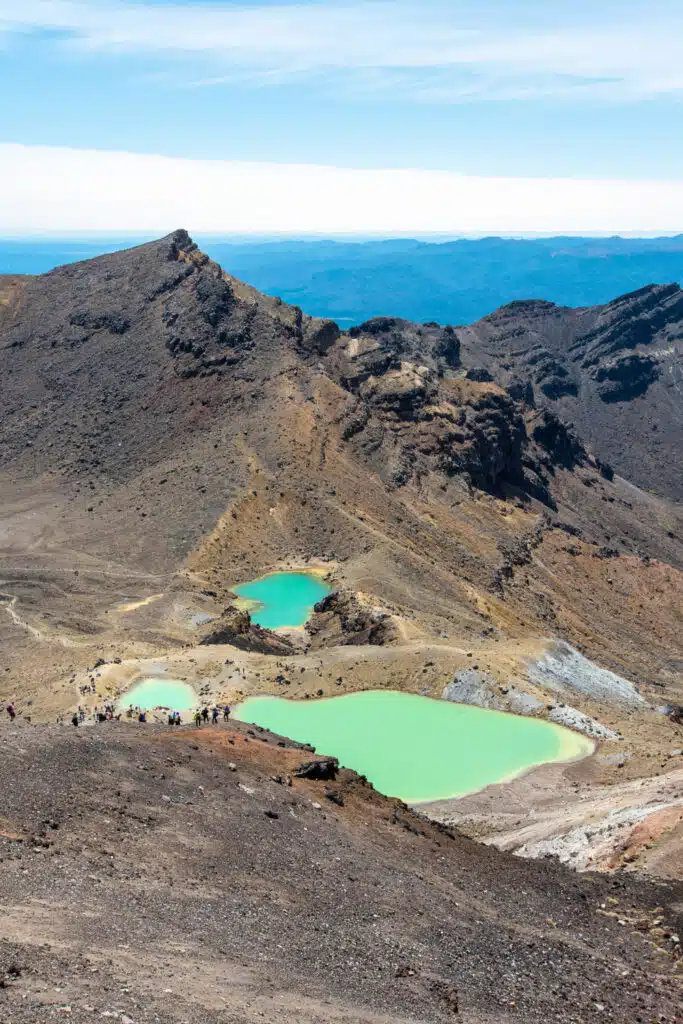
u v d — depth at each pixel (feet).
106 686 293.02
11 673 343.26
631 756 265.75
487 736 279.49
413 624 397.80
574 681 372.17
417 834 153.28
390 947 96.73
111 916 83.61
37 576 499.10
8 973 63.36
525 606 601.21
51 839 101.24
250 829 124.88
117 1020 59.26
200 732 166.50
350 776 168.86
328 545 574.97
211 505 599.57
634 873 151.43
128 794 124.57
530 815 222.07
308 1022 69.26
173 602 461.37
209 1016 64.49
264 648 374.22
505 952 105.40
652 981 104.53
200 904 94.22
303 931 94.84
